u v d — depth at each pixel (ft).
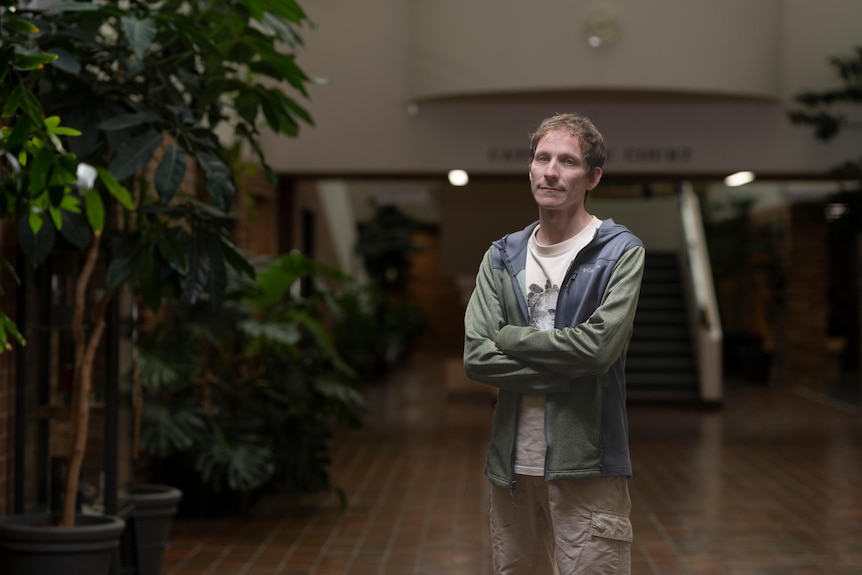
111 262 15.42
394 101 40.16
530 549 10.06
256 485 23.11
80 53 14.89
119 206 17.02
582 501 9.57
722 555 21.58
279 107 16.17
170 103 15.52
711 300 51.57
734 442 38.34
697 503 27.09
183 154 14.28
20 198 11.73
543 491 9.78
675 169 40.04
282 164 40.34
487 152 40.01
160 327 22.72
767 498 27.78
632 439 38.99
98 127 13.89
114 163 13.91
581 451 9.48
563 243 9.84
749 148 39.86
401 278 80.02
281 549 21.97
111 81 15.37
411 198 72.64
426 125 40.09
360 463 33.63
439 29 38.60
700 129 39.93
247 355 25.96
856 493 28.53
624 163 40.04
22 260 16.67
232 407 26.58
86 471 16.93
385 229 79.71
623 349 9.70
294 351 26.22
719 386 49.52
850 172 39.11
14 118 13.38
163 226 14.99
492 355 9.65
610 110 39.99
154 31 13.84
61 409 17.06
